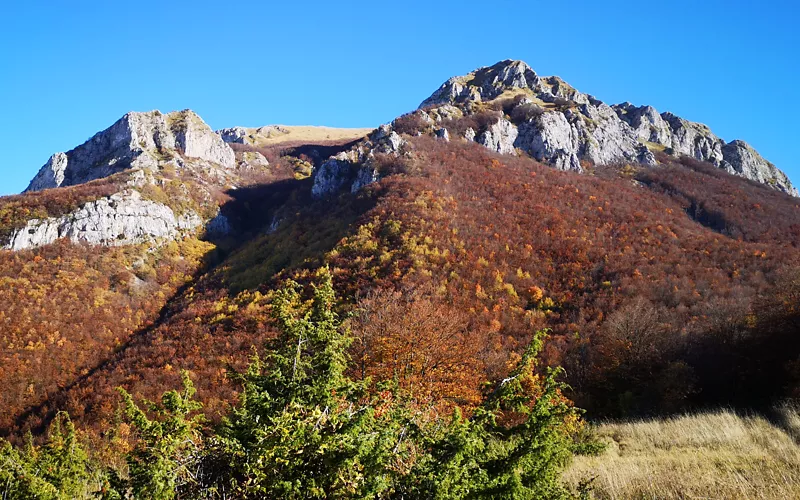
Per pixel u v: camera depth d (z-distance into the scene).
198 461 4.05
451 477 3.69
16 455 5.55
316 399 4.62
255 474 3.83
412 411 4.78
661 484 5.96
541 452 4.21
